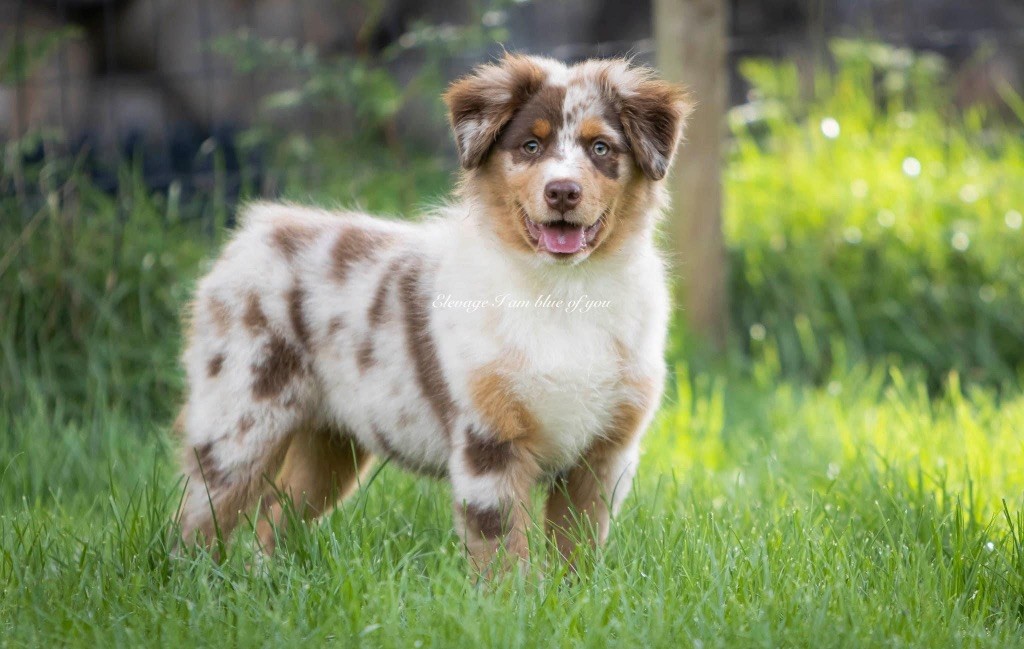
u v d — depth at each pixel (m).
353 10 15.36
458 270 5.93
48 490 7.76
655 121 5.92
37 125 10.71
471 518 5.72
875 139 12.41
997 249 11.12
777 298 11.14
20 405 9.05
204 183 11.09
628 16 17.28
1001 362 10.75
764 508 6.64
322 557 5.84
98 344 9.41
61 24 13.71
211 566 5.75
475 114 5.93
